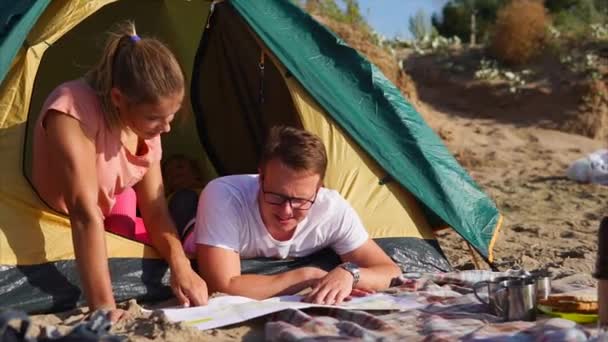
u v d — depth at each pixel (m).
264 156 1.97
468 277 2.18
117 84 1.82
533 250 2.89
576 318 1.83
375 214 2.35
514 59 6.72
